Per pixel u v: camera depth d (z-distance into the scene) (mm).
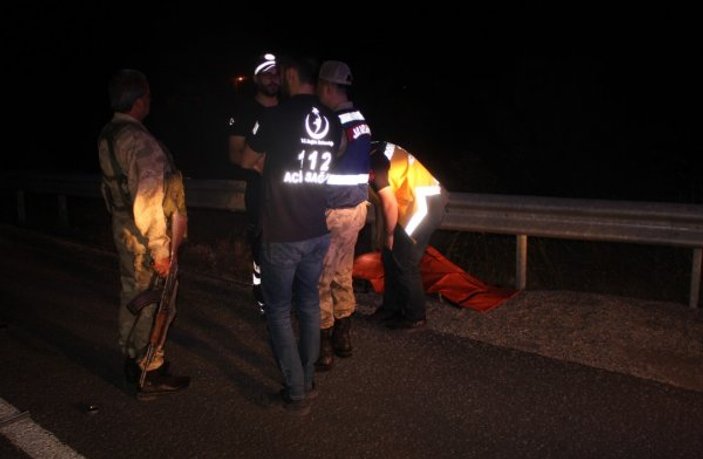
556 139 11008
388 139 13633
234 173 11742
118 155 4422
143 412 4559
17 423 4410
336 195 4930
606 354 5246
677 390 4715
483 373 4992
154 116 15055
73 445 4172
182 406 4637
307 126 4273
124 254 4684
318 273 4574
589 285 7273
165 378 4801
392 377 4969
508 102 12734
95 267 7734
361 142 4996
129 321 4785
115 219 4641
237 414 4531
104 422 4430
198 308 6359
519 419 4383
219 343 5633
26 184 10312
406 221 5539
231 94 15047
